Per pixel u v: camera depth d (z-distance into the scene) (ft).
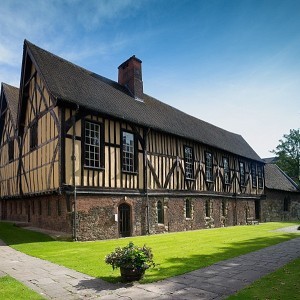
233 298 16.07
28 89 51.06
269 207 93.76
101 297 16.87
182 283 19.29
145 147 49.80
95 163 41.78
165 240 40.04
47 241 36.68
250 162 87.30
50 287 18.71
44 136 43.65
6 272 22.44
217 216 67.92
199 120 79.82
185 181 58.44
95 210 40.81
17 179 56.29
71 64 50.67
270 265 24.41
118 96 52.24
